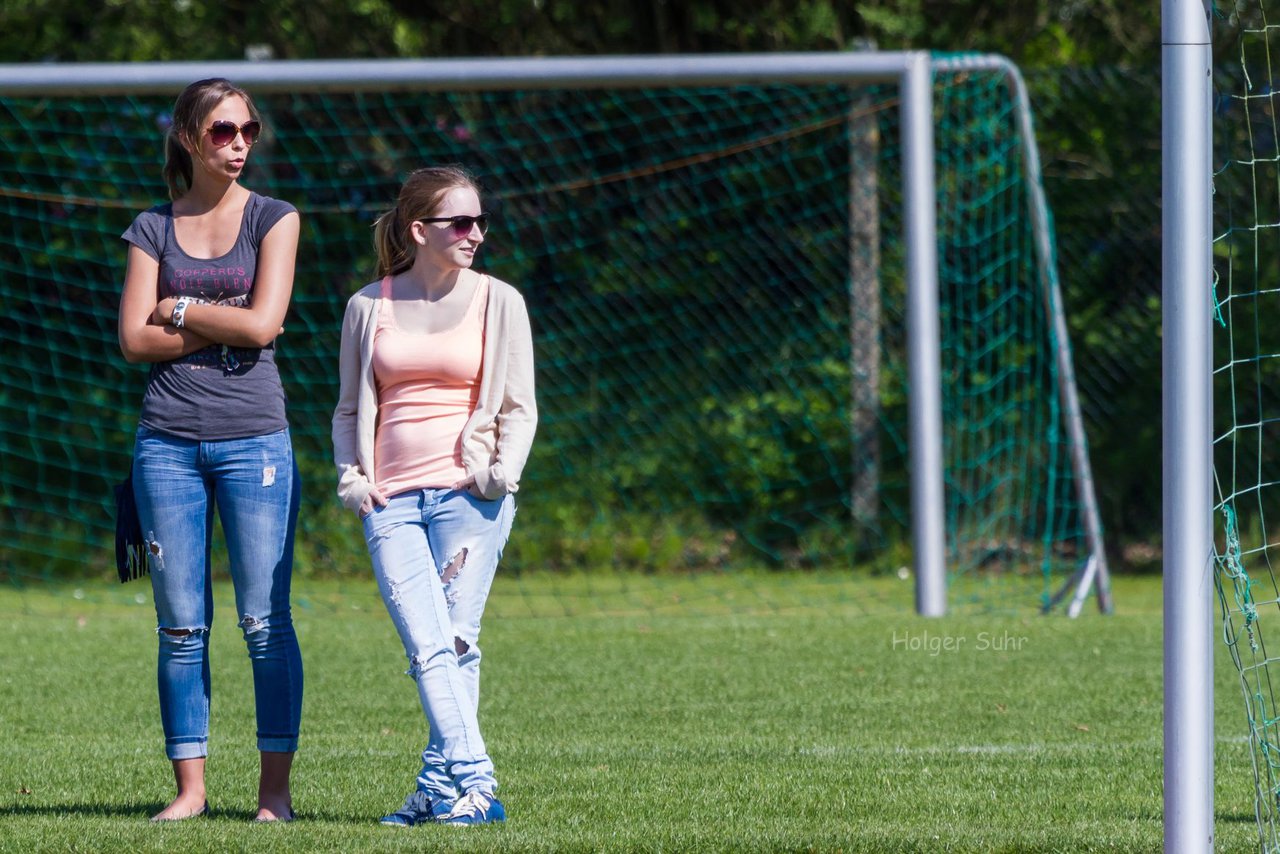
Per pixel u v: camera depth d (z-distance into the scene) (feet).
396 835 44.78
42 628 107.04
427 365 47.06
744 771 57.41
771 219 159.02
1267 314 142.41
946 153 145.48
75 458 156.66
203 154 46.62
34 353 155.84
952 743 63.98
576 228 160.56
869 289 144.56
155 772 57.82
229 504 47.50
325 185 157.48
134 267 47.06
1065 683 79.87
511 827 46.44
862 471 147.02
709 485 156.97
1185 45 37.52
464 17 165.89
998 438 148.15
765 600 127.85
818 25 159.63
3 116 152.05
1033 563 145.18
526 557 152.25
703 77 108.58
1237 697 75.51
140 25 165.78
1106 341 152.35
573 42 168.86
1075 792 53.26
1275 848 43.52
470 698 47.80
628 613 118.42
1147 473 152.25
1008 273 148.36
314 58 166.50
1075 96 150.71
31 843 43.93
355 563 146.20
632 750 62.34
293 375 155.12
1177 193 37.68
